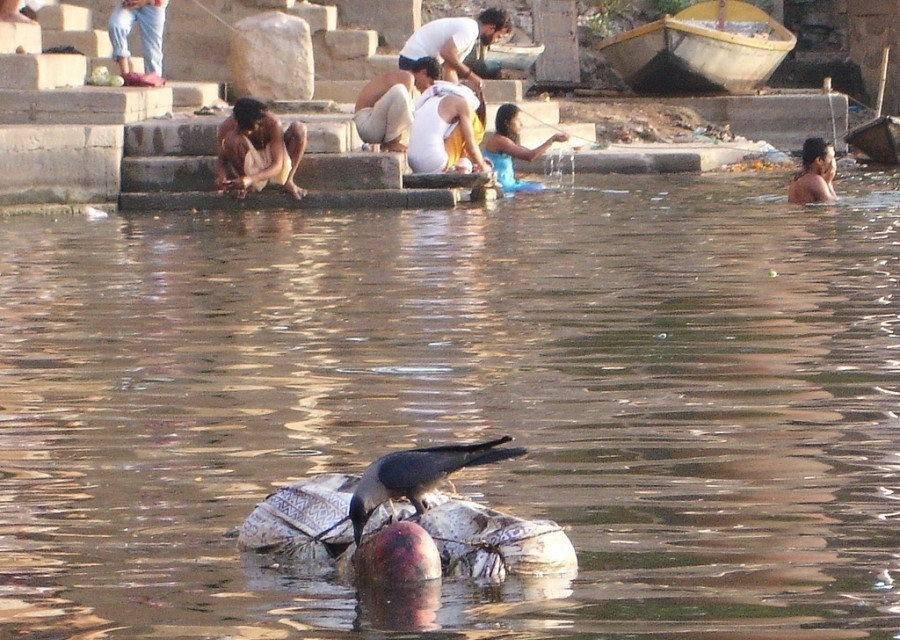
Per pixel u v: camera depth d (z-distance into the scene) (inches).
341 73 1278.3
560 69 1630.2
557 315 492.4
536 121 1279.5
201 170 887.7
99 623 226.4
